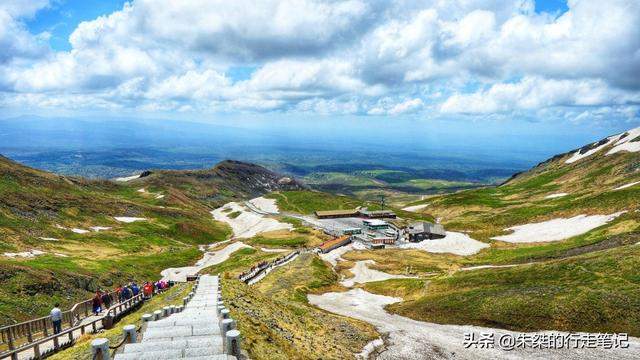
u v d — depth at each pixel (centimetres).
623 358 4056
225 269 10162
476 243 12594
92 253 10750
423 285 7888
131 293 5509
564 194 16388
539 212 13950
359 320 5816
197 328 2278
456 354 4475
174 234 15788
